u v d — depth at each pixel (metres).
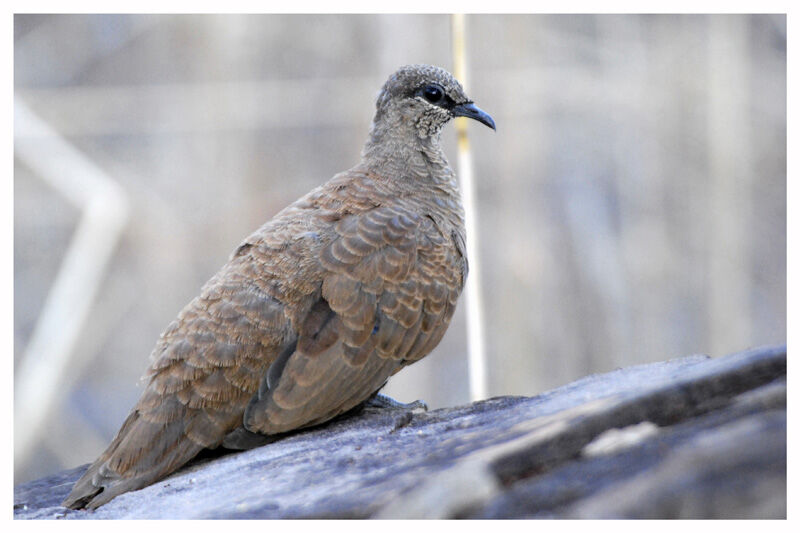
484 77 17.48
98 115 18.03
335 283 6.62
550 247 17.86
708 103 17.53
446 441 5.14
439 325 7.01
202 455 6.55
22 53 19.50
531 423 4.84
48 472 15.88
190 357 6.35
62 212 18.38
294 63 18.84
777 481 3.85
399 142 7.90
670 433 4.35
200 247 18.23
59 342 13.94
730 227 17.38
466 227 8.86
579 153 18.27
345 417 6.88
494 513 4.12
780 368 4.64
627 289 17.64
